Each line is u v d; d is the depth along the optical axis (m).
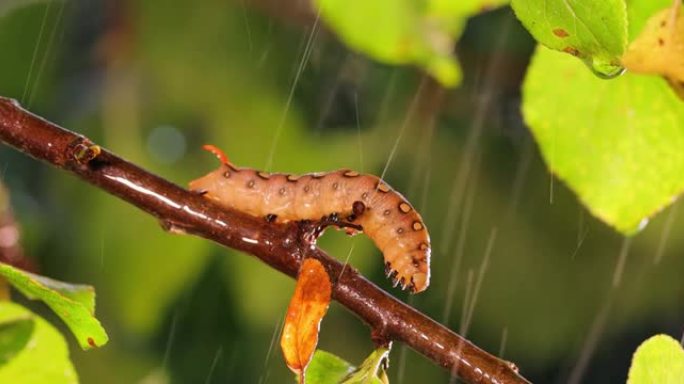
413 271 1.11
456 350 1.10
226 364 1.35
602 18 1.07
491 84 1.34
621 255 1.38
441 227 1.35
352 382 1.09
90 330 1.11
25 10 1.31
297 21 1.31
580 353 1.40
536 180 1.36
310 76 1.32
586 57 1.08
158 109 1.30
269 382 1.35
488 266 1.37
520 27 1.34
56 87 1.32
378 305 1.10
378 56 1.21
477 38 1.34
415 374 1.39
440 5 1.21
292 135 1.30
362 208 1.11
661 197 1.17
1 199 1.24
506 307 1.38
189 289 1.33
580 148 1.17
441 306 1.38
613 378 1.50
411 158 1.33
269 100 1.30
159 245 1.29
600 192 1.17
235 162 1.30
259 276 1.31
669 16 1.12
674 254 1.40
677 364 1.09
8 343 1.15
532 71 1.17
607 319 1.41
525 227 1.37
